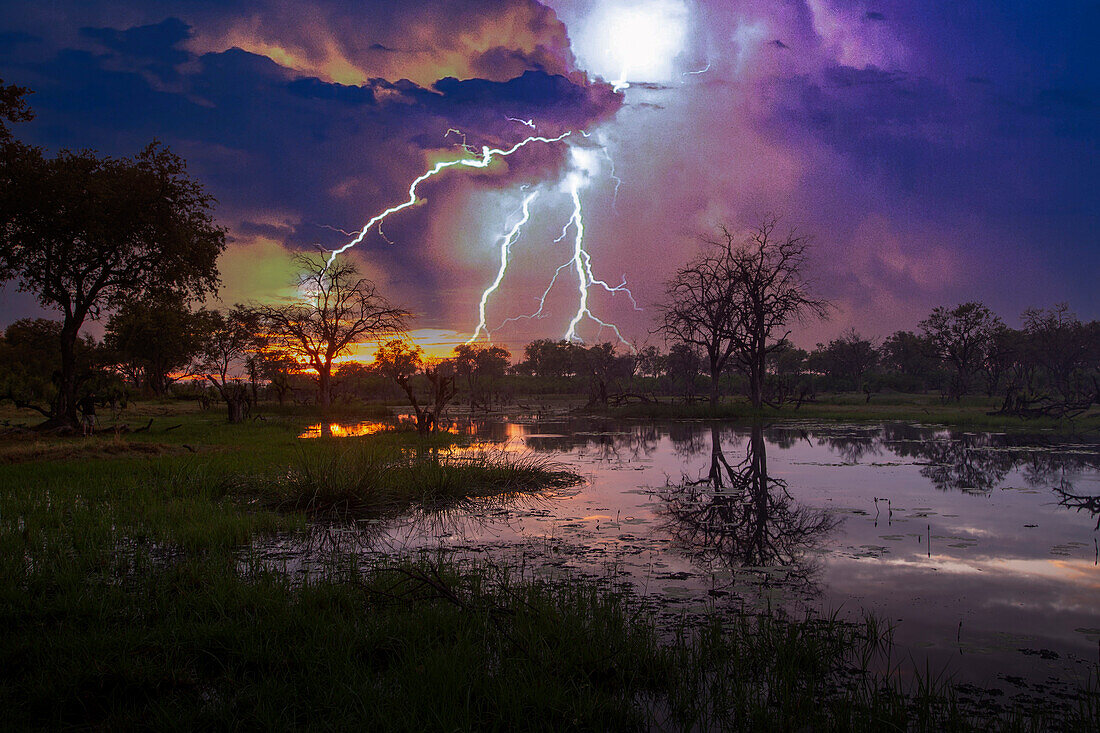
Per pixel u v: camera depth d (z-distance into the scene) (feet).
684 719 12.63
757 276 135.03
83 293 84.94
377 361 192.85
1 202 74.95
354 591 18.93
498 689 13.28
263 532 28.86
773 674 14.51
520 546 26.27
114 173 83.30
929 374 296.30
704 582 21.38
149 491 36.42
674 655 14.69
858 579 21.71
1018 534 28.09
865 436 80.94
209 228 92.94
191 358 180.86
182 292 94.63
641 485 42.55
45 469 45.24
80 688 13.60
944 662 15.20
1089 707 12.07
